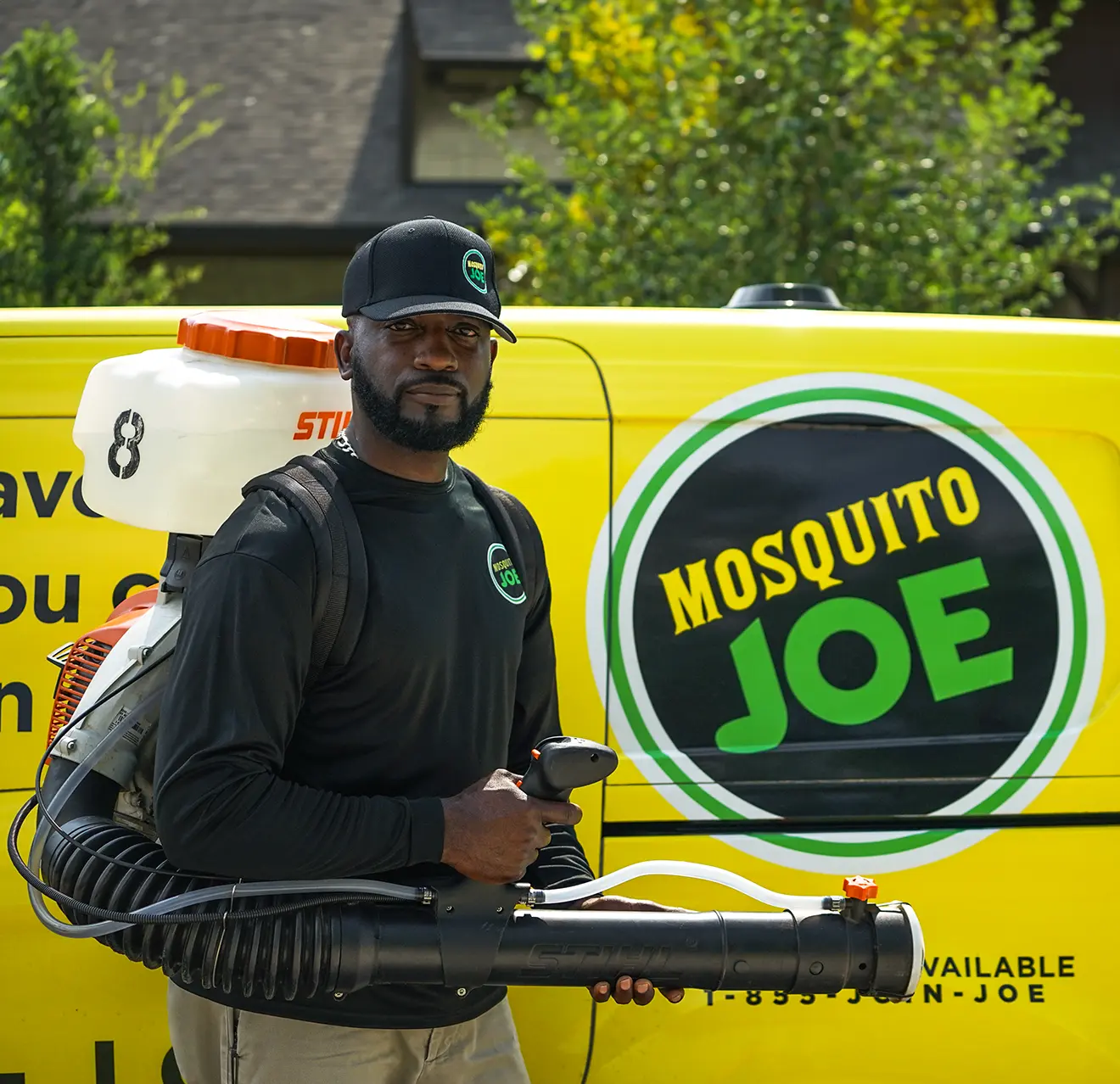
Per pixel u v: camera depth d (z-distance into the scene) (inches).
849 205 285.0
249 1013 82.0
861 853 105.3
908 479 110.3
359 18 487.2
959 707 108.5
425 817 76.3
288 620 76.0
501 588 85.2
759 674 107.3
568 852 91.2
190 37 471.8
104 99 402.0
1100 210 416.8
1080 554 110.8
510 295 323.9
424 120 445.7
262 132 442.3
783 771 106.0
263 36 476.1
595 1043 103.2
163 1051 101.1
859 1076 104.6
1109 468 112.1
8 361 107.3
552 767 76.0
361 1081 82.0
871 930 81.3
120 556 105.3
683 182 287.9
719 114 296.0
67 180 334.0
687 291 282.0
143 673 84.2
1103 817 108.0
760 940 80.4
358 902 78.1
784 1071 104.1
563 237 302.4
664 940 79.8
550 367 109.3
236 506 87.7
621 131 297.1
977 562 110.1
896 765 106.9
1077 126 448.1
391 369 80.0
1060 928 106.3
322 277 435.2
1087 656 110.0
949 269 297.4
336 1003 81.3
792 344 111.5
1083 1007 106.2
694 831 104.7
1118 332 114.7
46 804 81.0
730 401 109.8
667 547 107.8
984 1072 105.3
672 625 107.2
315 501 78.4
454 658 82.1
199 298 433.7
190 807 73.5
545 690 93.0
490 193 434.9
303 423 88.7
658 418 109.1
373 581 79.2
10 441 106.0
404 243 80.5
